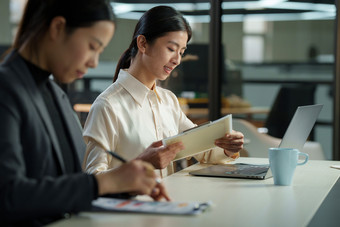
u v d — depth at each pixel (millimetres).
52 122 1288
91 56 1191
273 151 1604
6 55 1223
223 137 1837
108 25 1185
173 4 4211
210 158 2074
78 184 1074
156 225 1078
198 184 1609
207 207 1242
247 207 1278
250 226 1091
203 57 4152
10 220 1037
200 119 4164
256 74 4102
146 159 1647
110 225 1076
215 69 4039
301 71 4008
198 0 4156
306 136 2002
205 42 4152
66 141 1331
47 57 1196
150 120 2018
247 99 4121
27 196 1024
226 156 2061
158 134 2033
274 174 1610
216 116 4074
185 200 1366
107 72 4383
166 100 2176
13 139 1067
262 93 4105
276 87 4086
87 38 1161
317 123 3928
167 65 1995
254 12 4047
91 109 1905
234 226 1089
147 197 1401
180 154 1800
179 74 4156
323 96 3949
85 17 1145
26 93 1137
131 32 4297
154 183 1154
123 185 1115
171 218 1140
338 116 3633
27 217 1044
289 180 1606
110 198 1363
